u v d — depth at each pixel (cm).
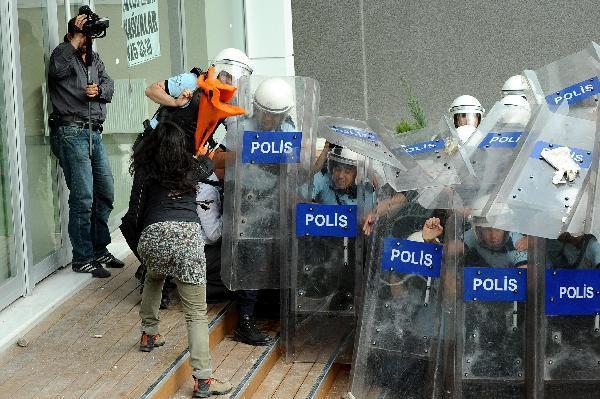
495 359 576
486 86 1285
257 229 640
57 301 661
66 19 745
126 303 668
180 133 542
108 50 814
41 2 705
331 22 1291
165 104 622
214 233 666
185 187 539
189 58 1015
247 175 635
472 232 570
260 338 646
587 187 557
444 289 579
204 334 551
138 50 879
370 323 596
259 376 609
